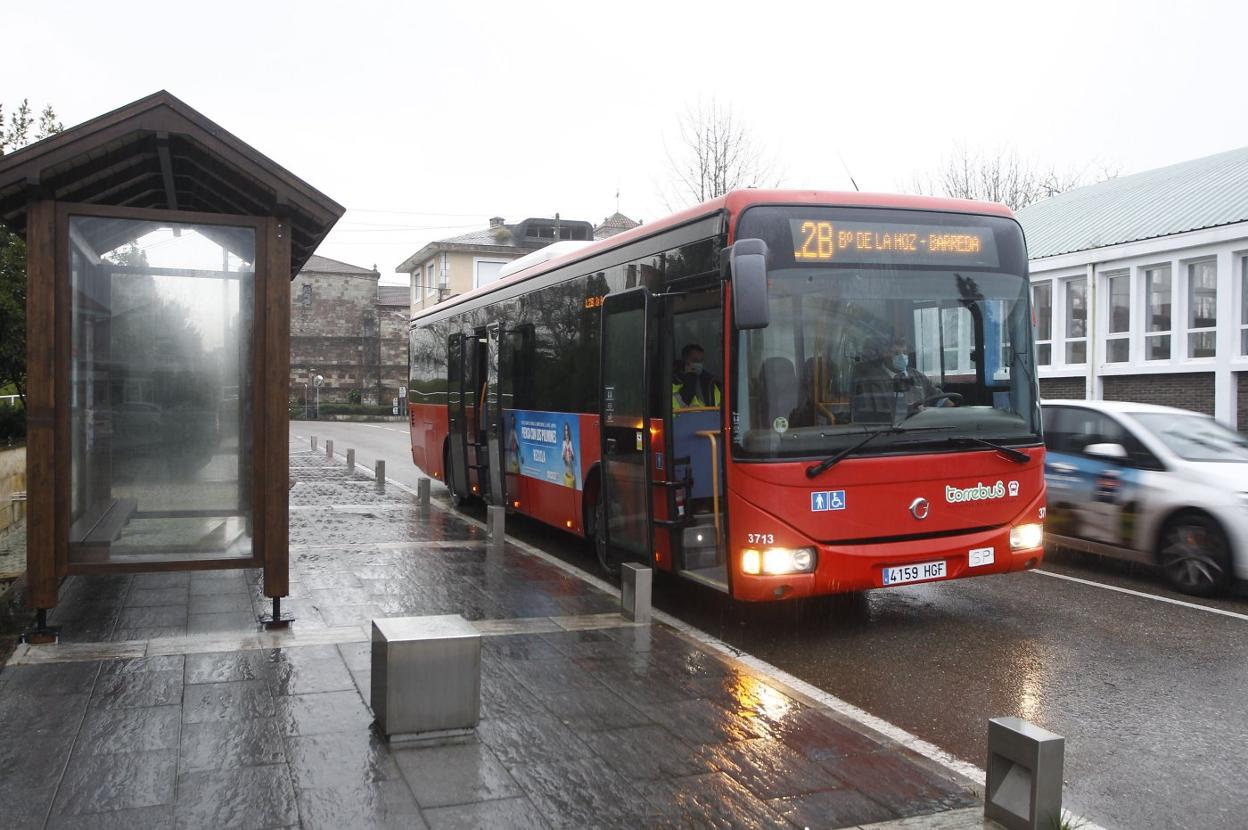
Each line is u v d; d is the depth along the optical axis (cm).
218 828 404
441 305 1698
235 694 570
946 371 765
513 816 422
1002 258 793
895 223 760
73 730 510
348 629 725
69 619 748
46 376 668
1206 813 464
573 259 1062
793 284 727
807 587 711
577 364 1041
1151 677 672
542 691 596
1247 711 605
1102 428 1044
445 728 510
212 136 677
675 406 814
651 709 567
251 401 730
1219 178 2378
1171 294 2092
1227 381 1970
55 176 678
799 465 710
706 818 426
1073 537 1054
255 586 879
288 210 711
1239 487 897
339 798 435
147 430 733
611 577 970
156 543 725
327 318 6700
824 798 449
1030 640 767
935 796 454
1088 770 514
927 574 743
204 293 741
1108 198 2625
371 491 1748
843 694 636
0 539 1280
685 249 799
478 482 1400
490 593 876
